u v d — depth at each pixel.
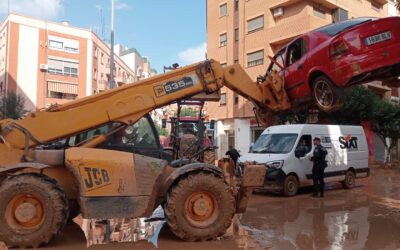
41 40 51.69
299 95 8.10
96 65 57.88
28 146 7.20
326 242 7.15
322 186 13.28
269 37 34.06
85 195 6.75
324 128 15.05
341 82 7.41
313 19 31.20
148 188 7.01
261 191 14.43
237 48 37.47
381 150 33.47
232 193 7.52
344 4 34.31
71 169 6.80
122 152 7.09
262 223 8.92
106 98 7.54
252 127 35.44
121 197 6.89
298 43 8.65
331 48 7.60
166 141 12.37
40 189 6.59
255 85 8.24
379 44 7.55
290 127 14.72
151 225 8.50
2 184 6.66
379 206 11.38
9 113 42.12
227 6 38.75
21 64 50.38
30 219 6.61
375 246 6.88
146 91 7.67
